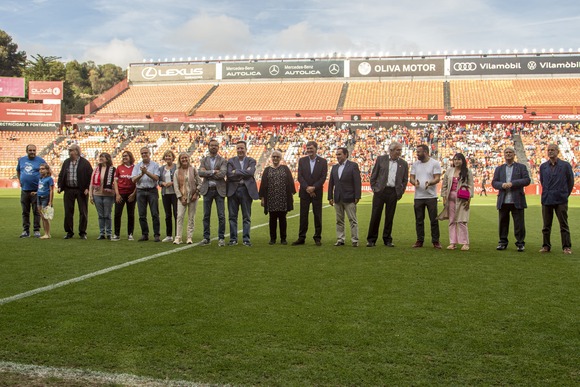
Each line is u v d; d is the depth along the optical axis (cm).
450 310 567
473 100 5688
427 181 1065
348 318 534
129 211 1186
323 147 5131
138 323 514
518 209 1030
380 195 1088
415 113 5275
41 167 1180
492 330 499
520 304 595
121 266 823
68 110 7688
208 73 6619
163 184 1158
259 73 6519
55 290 650
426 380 387
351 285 690
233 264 852
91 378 389
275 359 425
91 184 1185
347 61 6347
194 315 543
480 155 4788
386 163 1089
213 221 1703
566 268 829
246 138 5391
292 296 627
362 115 5347
